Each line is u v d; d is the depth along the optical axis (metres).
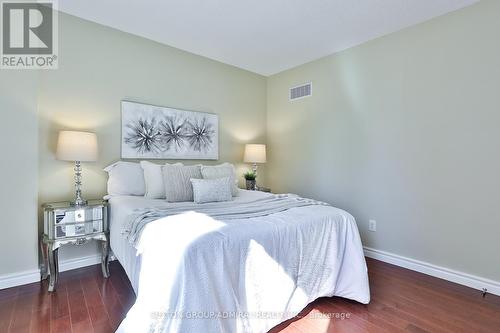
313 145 3.58
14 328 1.63
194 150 3.40
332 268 1.92
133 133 2.89
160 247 1.38
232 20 2.60
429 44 2.52
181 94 3.29
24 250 2.20
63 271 2.49
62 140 2.25
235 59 3.57
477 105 2.24
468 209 2.30
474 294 2.15
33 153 2.22
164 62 3.13
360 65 3.07
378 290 2.20
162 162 3.13
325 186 3.44
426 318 1.79
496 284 2.14
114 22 2.65
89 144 2.33
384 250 2.88
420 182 2.59
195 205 2.22
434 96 2.49
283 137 4.00
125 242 1.90
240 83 3.91
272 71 4.03
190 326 1.19
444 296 2.11
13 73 2.13
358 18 2.54
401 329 1.67
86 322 1.70
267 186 4.22
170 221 1.62
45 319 1.73
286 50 3.28
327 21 2.60
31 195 2.22
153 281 1.32
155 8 2.41
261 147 3.79
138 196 2.66
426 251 2.56
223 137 3.73
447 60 2.41
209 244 1.36
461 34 2.32
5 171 2.11
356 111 3.11
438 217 2.48
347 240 2.02
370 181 2.98
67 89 2.50
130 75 2.88
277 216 1.87
